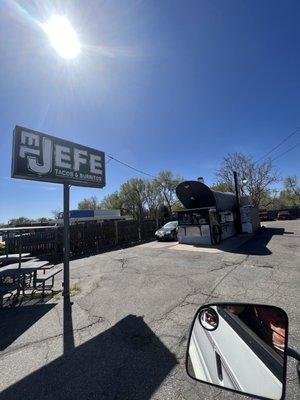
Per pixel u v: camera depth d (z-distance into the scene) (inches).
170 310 197.8
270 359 64.9
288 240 565.3
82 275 342.3
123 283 285.3
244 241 591.5
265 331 67.6
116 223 692.1
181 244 616.1
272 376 63.6
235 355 71.9
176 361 130.0
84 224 585.3
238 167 1722.4
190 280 280.5
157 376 118.6
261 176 1696.6
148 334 161.0
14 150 233.8
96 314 200.4
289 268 310.2
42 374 126.4
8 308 228.7
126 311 201.8
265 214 1692.9
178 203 2112.5
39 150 251.4
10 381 122.2
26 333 175.2
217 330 78.6
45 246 517.0
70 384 117.0
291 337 144.6
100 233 629.9
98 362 133.6
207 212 589.3
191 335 84.4
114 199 2251.5
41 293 271.1
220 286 251.8
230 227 710.5
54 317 200.5
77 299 240.8
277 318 66.3
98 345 151.6
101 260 457.4
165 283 274.5
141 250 554.6
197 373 78.8
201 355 80.3
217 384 73.4
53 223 1128.2
